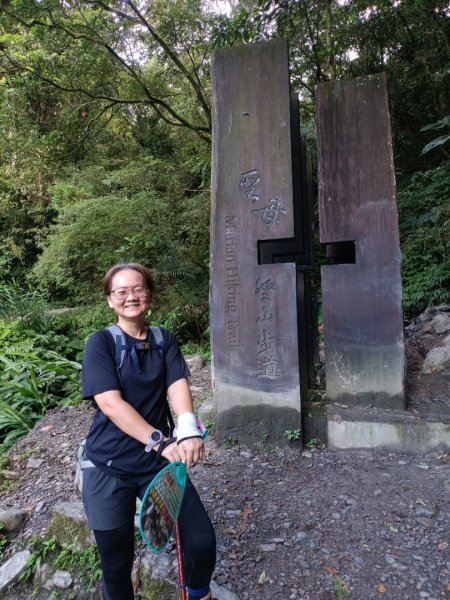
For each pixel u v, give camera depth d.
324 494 2.61
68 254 7.50
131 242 6.96
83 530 2.34
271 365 3.18
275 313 3.16
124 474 1.51
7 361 4.80
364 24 7.42
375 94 3.25
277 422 3.18
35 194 10.09
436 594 1.89
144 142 10.12
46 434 3.76
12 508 2.67
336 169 3.32
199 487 2.73
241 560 2.12
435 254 6.57
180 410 1.52
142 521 1.29
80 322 7.18
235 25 6.12
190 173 8.73
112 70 7.97
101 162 8.87
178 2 7.33
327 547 2.18
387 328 3.24
